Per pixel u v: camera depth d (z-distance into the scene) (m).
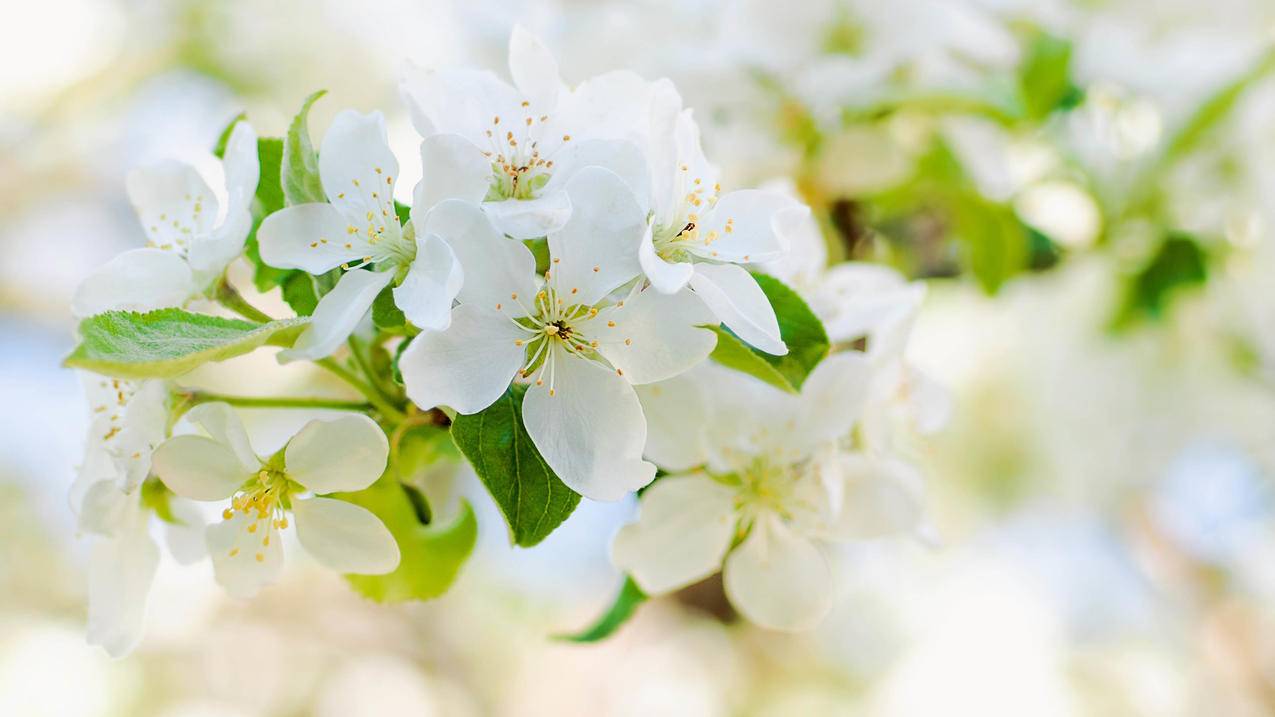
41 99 0.90
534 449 0.41
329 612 1.01
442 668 1.01
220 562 0.41
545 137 0.41
